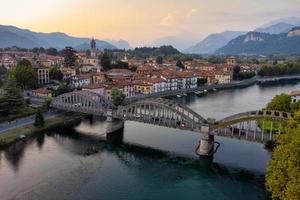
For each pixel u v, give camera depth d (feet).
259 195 256.11
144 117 400.47
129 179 282.56
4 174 284.61
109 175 290.15
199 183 276.62
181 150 358.64
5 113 450.30
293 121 218.59
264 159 326.65
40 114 423.64
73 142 382.22
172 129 442.50
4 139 364.79
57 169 299.38
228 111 558.15
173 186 270.67
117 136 408.67
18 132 393.70
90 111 438.40
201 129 335.67
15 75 625.82
